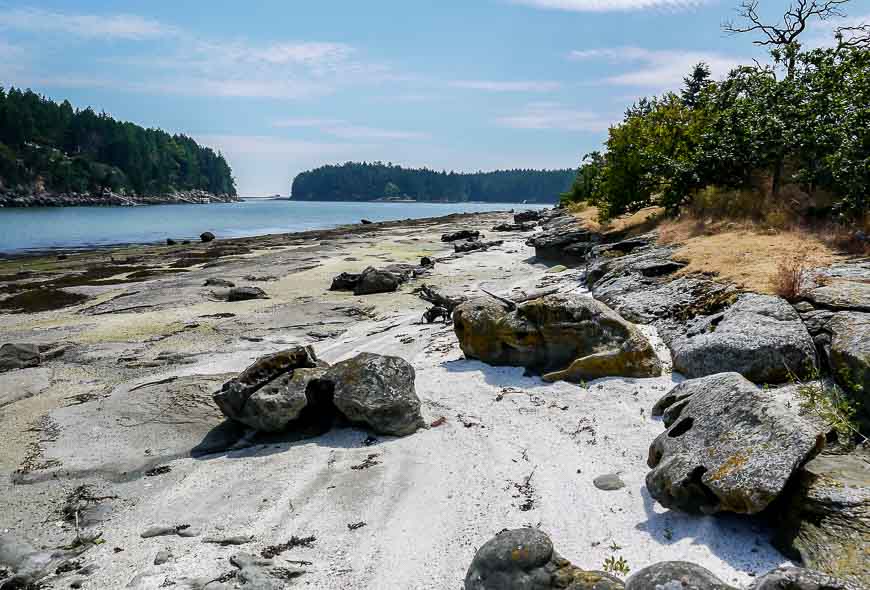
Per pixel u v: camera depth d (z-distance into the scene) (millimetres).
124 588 6027
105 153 159750
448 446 9094
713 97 26922
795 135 18469
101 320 20516
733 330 9766
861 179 14797
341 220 103250
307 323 19562
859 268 11344
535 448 8578
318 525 7094
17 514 7902
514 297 19250
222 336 17938
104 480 8820
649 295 13773
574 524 6488
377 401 9734
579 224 33562
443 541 6500
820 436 5746
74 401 12430
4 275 32156
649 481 6629
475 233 46969
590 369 10867
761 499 5457
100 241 57281
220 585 5832
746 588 4922
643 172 26953
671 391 8688
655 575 4633
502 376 11906
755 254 13773
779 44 28672
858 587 4508
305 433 10156
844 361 7832
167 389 12570
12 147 134250
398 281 26297
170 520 7492
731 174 21531
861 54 17828
